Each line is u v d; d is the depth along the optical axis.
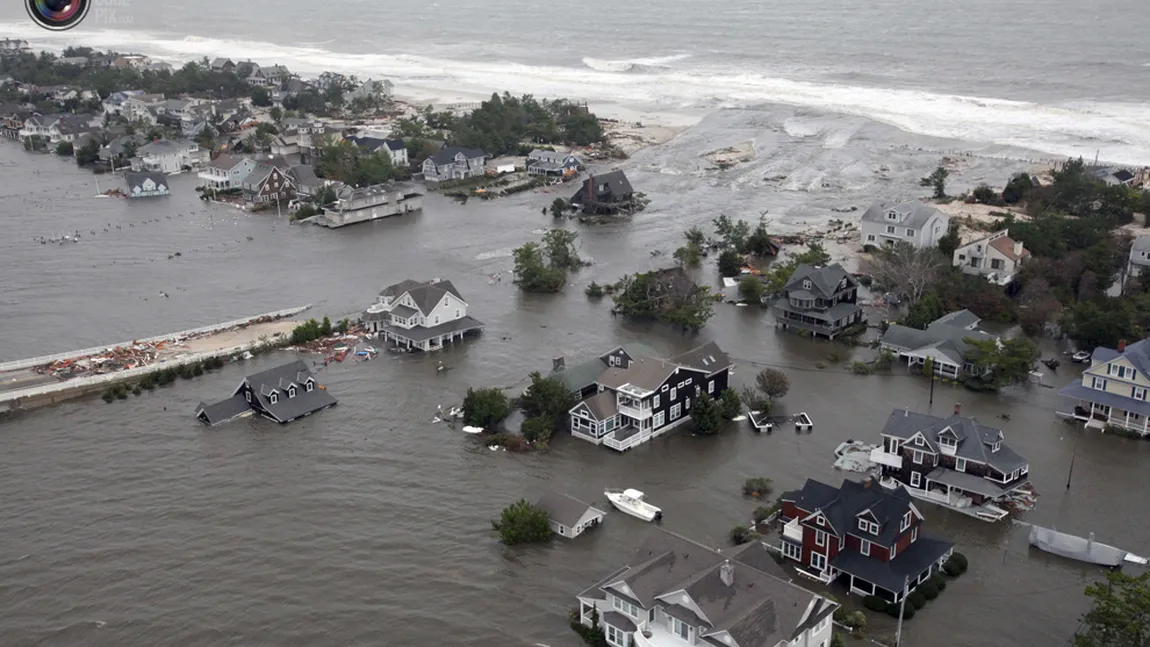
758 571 53.34
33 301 116.81
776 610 50.56
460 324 103.81
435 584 61.44
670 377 81.25
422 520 68.88
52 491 73.69
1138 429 78.56
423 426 83.31
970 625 56.00
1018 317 104.06
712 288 118.56
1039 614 57.06
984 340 91.19
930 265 111.75
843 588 59.41
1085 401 83.25
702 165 185.62
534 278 118.12
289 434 82.38
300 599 60.22
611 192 153.38
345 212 150.62
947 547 60.34
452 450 79.06
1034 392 88.06
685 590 51.28
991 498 68.06
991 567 61.91
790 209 153.00
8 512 70.75
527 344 101.56
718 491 72.12
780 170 179.12
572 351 99.44
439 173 176.38
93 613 59.38
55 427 84.50
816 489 62.94
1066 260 112.62
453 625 57.41
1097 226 122.62
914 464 70.94
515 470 75.81
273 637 56.81
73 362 96.25
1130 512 67.94
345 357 98.56
